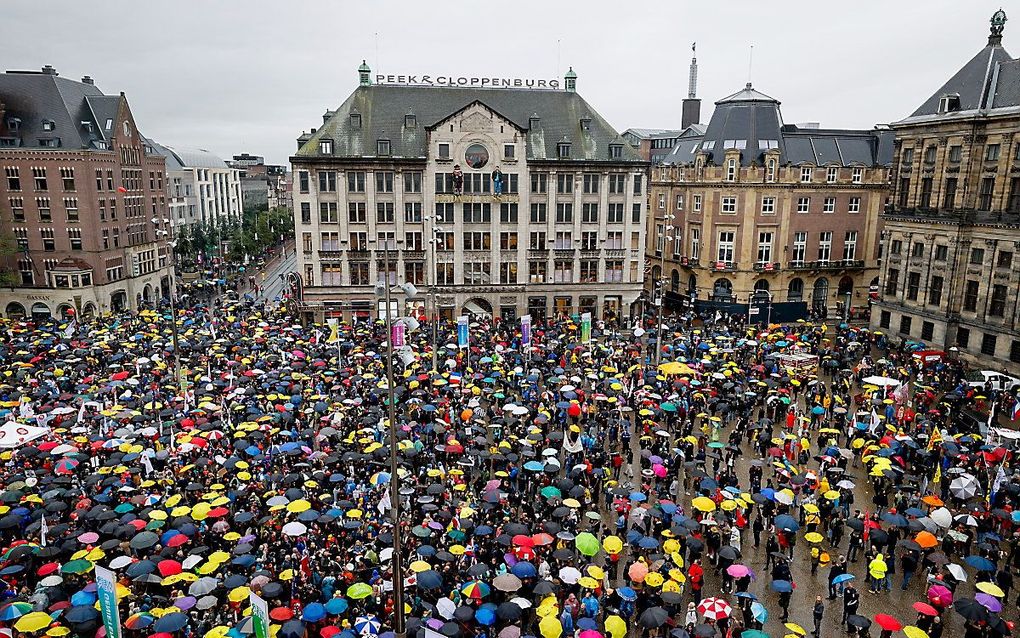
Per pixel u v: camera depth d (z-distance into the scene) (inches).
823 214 3555.6
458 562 1155.9
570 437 1691.7
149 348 2471.7
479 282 3363.7
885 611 1165.1
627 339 2933.1
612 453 1699.1
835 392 2193.7
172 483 1435.8
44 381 2068.2
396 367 2261.3
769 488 1407.5
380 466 1531.7
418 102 3356.3
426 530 1194.0
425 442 1676.9
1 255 3555.6
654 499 1530.5
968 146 2564.0
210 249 6077.8
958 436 1717.5
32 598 999.0
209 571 1053.8
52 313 3607.3
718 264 3533.5
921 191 2812.5
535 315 3437.5
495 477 1489.9
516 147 3248.0
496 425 1798.7
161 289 4367.6
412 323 1433.3
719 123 3622.0
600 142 3403.1
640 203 3415.4
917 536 1186.6
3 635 919.0
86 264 3599.9
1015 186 2421.3
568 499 1326.3
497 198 3272.6
